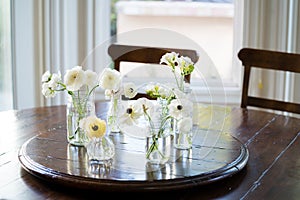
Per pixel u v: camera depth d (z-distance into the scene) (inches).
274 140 69.6
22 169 55.4
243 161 57.5
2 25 111.0
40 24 109.4
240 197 48.6
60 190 49.9
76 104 61.1
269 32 112.2
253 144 67.4
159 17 132.5
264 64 91.0
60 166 53.5
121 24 131.3
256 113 87.1
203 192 49.6
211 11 125.7
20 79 111.6
